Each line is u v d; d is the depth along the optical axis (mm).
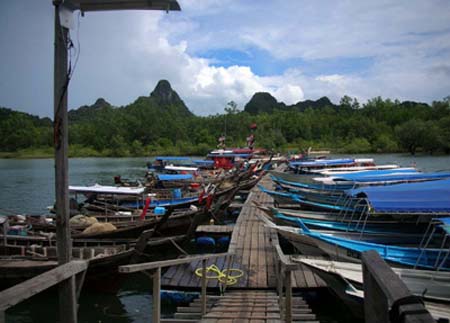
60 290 3197
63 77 4051
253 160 37125
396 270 6840
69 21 4012
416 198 9195
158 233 13273
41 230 13805
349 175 17609
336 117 82250
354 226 11820
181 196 19812
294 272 9734
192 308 7621
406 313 1813
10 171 50094
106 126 86000
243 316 6398
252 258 10750
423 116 76562
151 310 9125
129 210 16828
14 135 84312
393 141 67375
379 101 88062
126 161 67938
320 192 17203
